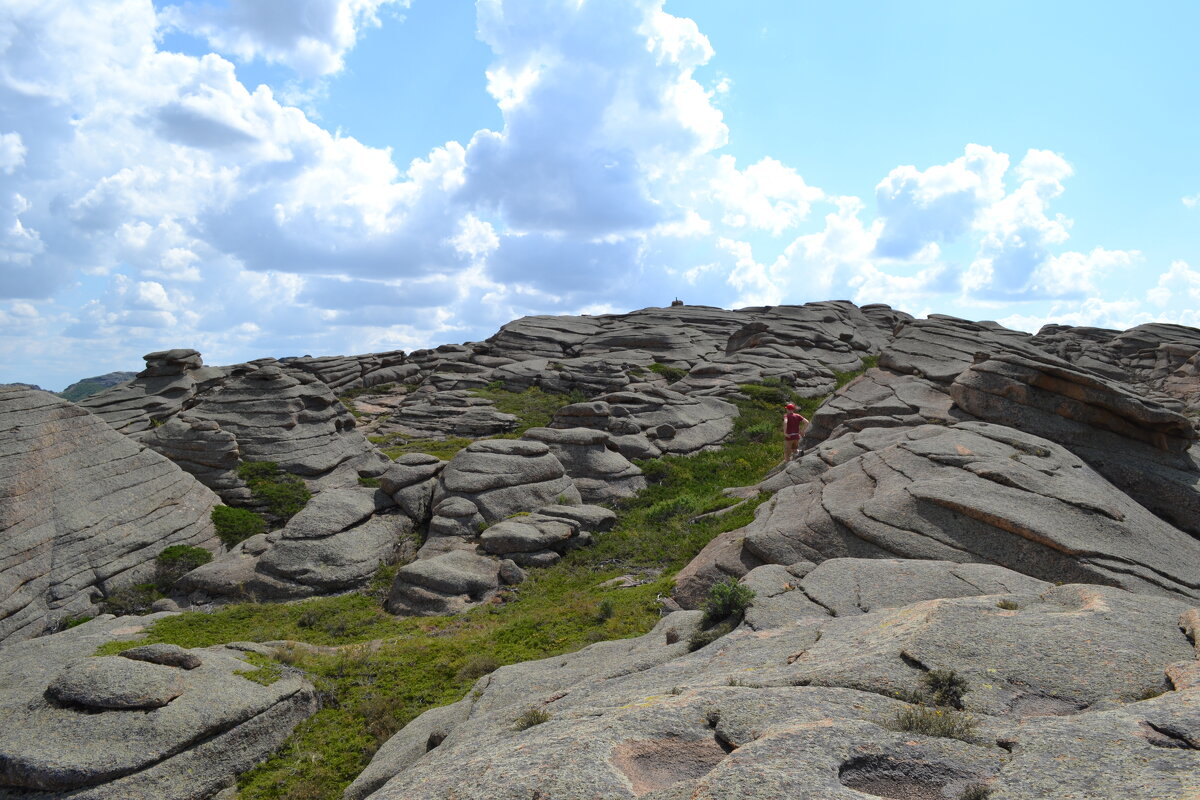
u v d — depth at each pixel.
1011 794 5.09
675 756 6.51
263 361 59.44
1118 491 19.59
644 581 21.11
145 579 23.75
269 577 22.42
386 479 28.20
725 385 48.69
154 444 32.03
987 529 16.30
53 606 21.25
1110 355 61.03
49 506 23.09
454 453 39.78
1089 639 8.07
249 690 13.24
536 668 13.12
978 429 22.22
